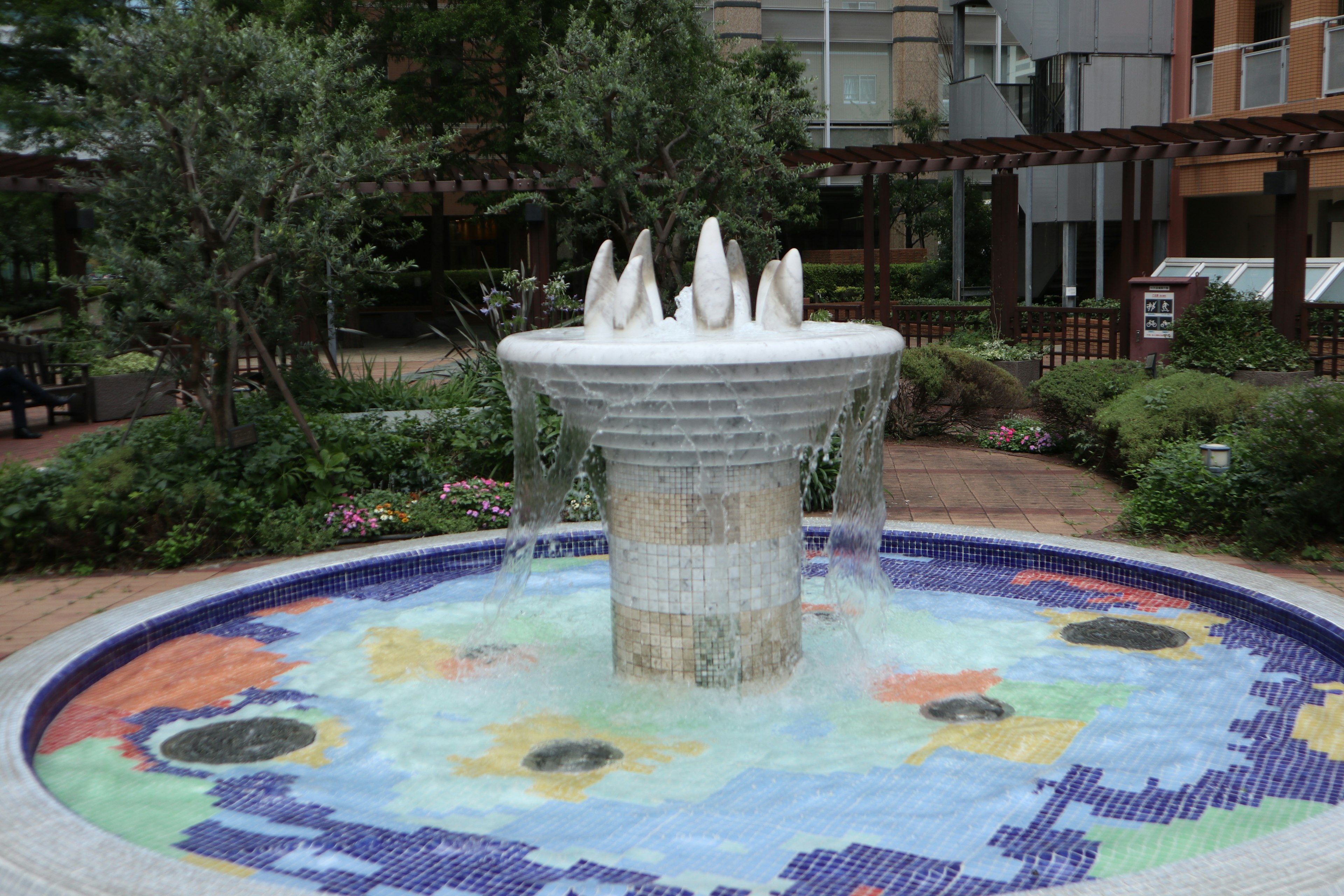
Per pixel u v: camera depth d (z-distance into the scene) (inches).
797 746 164.9
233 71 323.0
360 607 245.6
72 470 298.0
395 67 1044.5
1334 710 174.4
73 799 150.3
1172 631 217.2
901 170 602.9
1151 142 538.0
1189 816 140.3
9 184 484.1
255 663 208.1
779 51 1032.2
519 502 212.5
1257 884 106.4
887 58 1266.0
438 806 146.6
